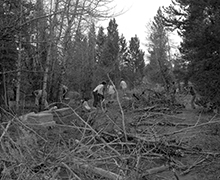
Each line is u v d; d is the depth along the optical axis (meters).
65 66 15.33
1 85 9.70
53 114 8.30
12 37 8.19
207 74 14.15
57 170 4.27
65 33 12.77
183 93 19.09
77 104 11.94
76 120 6.95
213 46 14.05
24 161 4.34
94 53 19.78
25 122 6.12
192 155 6.87
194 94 16.17
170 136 7.14
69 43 14.63
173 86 18.81
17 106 7.74
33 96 12.39
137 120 7.78
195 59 14.86
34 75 12.02
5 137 5.29
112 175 4.37
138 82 24.66
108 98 15.54
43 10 10.56
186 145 7.22
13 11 8.20
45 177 4.16
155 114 8.48
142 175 4.68
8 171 4.26
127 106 11.92
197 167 6.07
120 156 4.65
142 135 6.46
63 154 4.61
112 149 4.84
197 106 16.95
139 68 41.72
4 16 7.87
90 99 18.17
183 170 5.86
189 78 16.02
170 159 5.80
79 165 4.43
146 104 13.30
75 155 4.86
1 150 4.97
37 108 11.59
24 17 8.34
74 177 4.26
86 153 4.91
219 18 13.72
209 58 14.19
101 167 4.95
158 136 6.34
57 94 14.38
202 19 14.89
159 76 25.92
